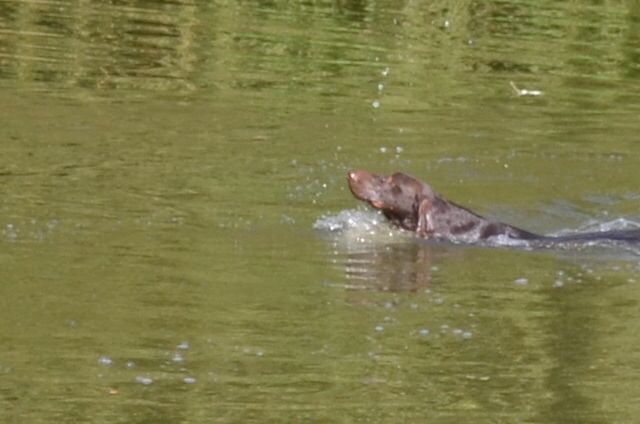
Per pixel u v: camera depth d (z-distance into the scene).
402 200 24.02
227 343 17.94
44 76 32.28
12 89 30.92
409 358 17.80
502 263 22.16
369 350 18.00
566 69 36.62
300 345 18.02
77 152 26.67
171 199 24.27
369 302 19.80
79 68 33.22
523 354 18.11
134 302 19.14
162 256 21.20
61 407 15.81
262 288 20.09
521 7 43.38
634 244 23.45
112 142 27.56
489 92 33.91
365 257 22.03
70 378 16.59
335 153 28.12
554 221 25.48
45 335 17.78
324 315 19.16
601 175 28.19
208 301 19.39
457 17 41.78
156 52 35.31
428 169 27.77
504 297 20.36
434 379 17.17
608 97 34.19
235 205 24.27
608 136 30.86
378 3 42.81
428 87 33.97
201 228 22.80
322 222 23.83
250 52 36.00
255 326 18.58
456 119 31.38
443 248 22.92
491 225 23.83
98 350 17.44
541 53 38.19
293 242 22.50
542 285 21.00
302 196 25.20
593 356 18.14
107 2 40.44
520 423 16.02
